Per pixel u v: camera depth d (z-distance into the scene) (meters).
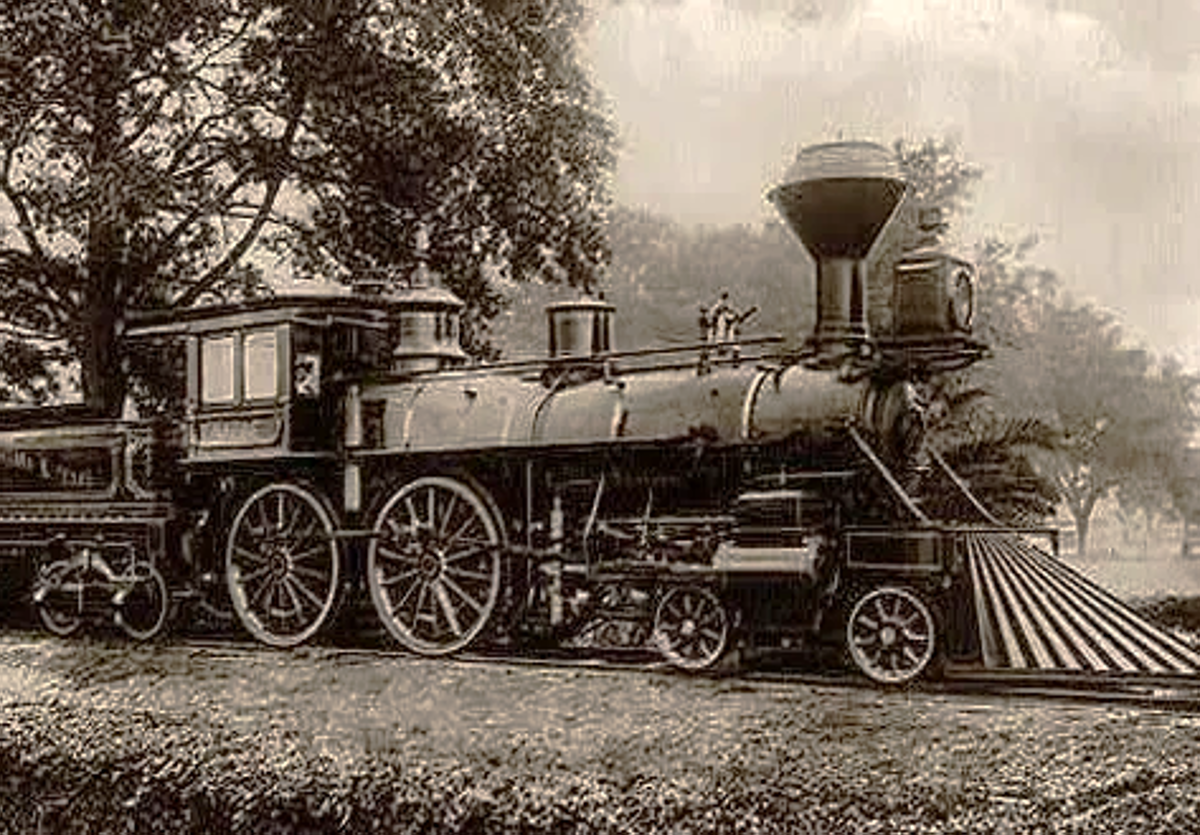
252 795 6.47
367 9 14.24
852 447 7.79
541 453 8.80
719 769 5.79
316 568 10.41
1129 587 10.63
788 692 7.18
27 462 11.78
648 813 5.49
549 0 14.12
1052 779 5.39
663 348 8.73
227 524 10.79
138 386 14.06
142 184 13.52
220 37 14.44
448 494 9.70
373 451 9.70
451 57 14.54
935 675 7.32
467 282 14.69
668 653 8.01
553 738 6.48
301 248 14.67
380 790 6.15
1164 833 4.86
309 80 13.91
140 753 7.16
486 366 9.56
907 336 7.93
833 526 7.76
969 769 5.56
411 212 14.28
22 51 13.66
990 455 10.03
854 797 5.36
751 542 7.63
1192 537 11.80
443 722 6.96
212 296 14.68
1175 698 6.57
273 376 10.05
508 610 9.12
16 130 13.77
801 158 8.12
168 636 10.67
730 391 8.26
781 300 12.58
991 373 11.22
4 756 7.62
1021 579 8.12
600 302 9.49
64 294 14.42
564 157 14.37
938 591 7.42
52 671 9.27
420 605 9.39
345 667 8.73
